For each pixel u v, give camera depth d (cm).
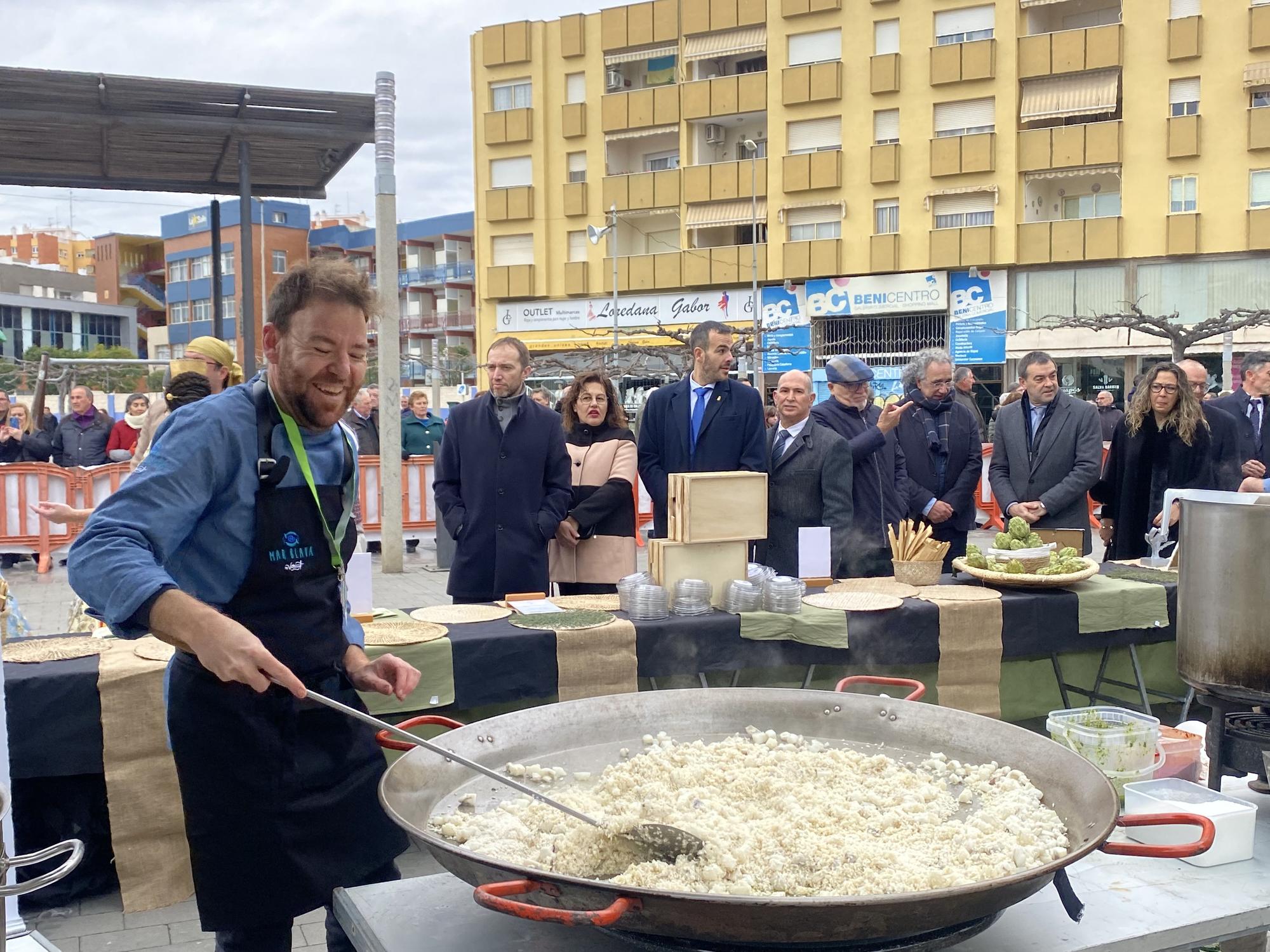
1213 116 2439
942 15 2695
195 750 197
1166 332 2069
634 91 3130
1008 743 192
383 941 142
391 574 972
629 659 357
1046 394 552
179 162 866
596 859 156
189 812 200
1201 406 542
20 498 978
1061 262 2608
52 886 325
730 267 3017
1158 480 548
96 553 173
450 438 473
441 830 169
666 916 122
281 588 199
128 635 176
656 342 3139
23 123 738
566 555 489
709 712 219
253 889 199
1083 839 151
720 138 3108
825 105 2842
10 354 5866
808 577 442
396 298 918
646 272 3131
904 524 447
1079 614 416
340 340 191
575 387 508
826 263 2850
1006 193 2636
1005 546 446
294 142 818
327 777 206
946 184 2706
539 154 3281
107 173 889
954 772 192
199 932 308
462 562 463
